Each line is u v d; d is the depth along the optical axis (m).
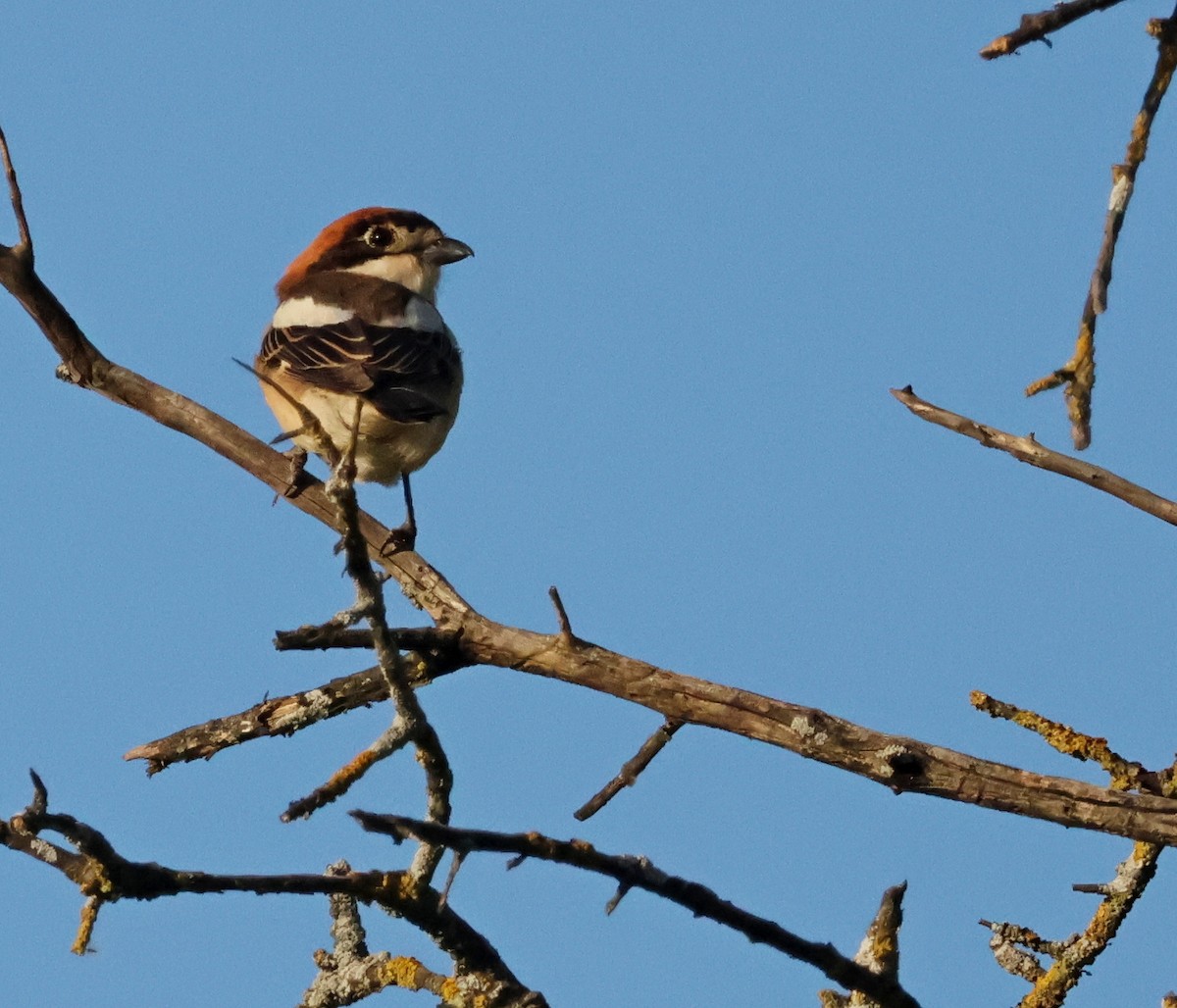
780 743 8.90
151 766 9.01
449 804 7.21
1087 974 8.00
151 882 6.38
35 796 6.32
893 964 7.00
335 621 6.89
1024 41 6.54
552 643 9.38
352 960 7.75
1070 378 7.56
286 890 6.80
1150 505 8.30
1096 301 7.05
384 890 7.13
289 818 6.68
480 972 7.45
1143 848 8.05
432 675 9.54
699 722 9.12
